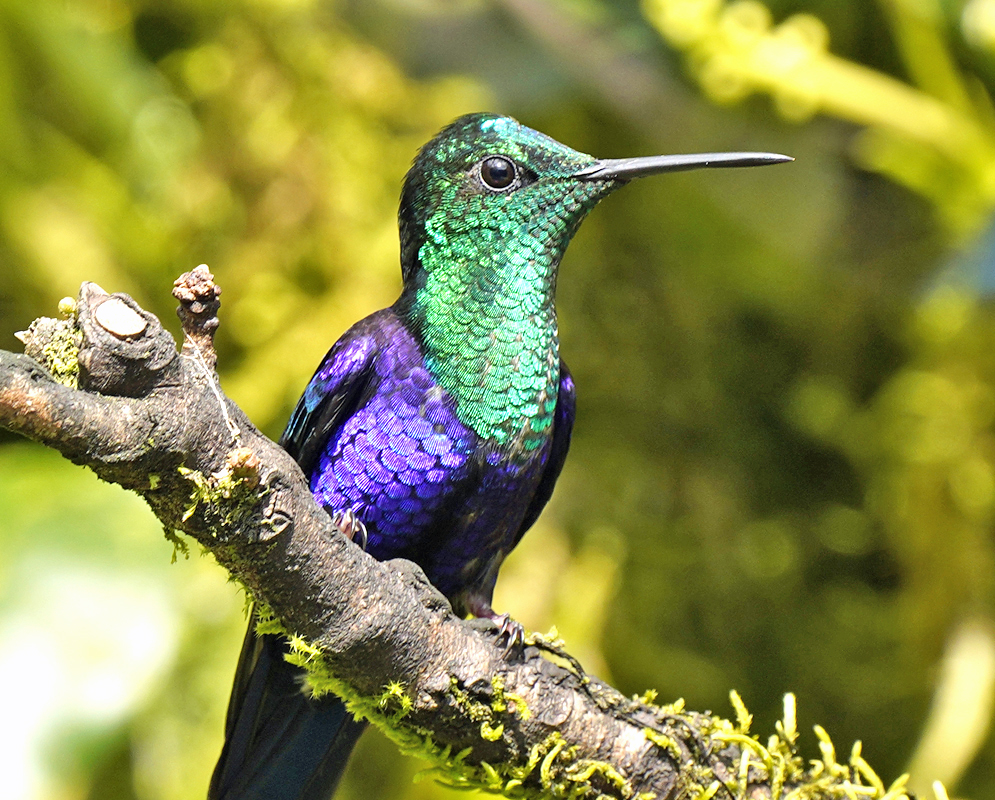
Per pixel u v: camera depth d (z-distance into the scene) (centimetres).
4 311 1093
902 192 1108
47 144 1105
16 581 893
